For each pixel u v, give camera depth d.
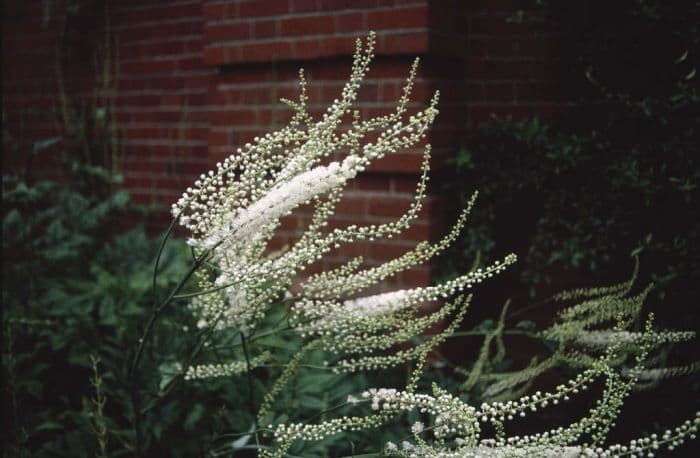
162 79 3.72
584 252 2.83
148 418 2.04
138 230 3.18
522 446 1.40
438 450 1.45
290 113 3.04
